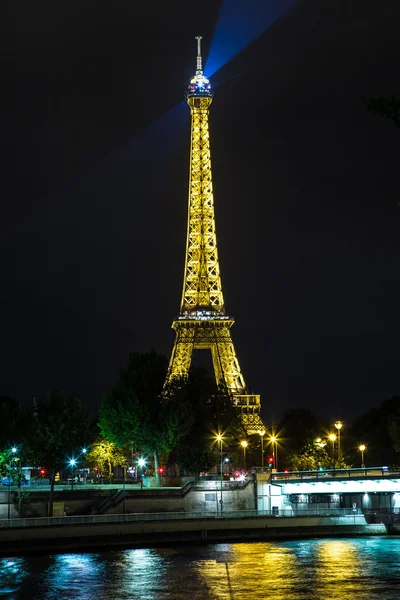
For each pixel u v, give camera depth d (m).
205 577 157.62
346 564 168.75
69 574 161.62
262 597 141.75
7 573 163.00
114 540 194.88
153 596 143.62
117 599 141.88
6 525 191.00
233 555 181.88
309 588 147.38
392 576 156.38
